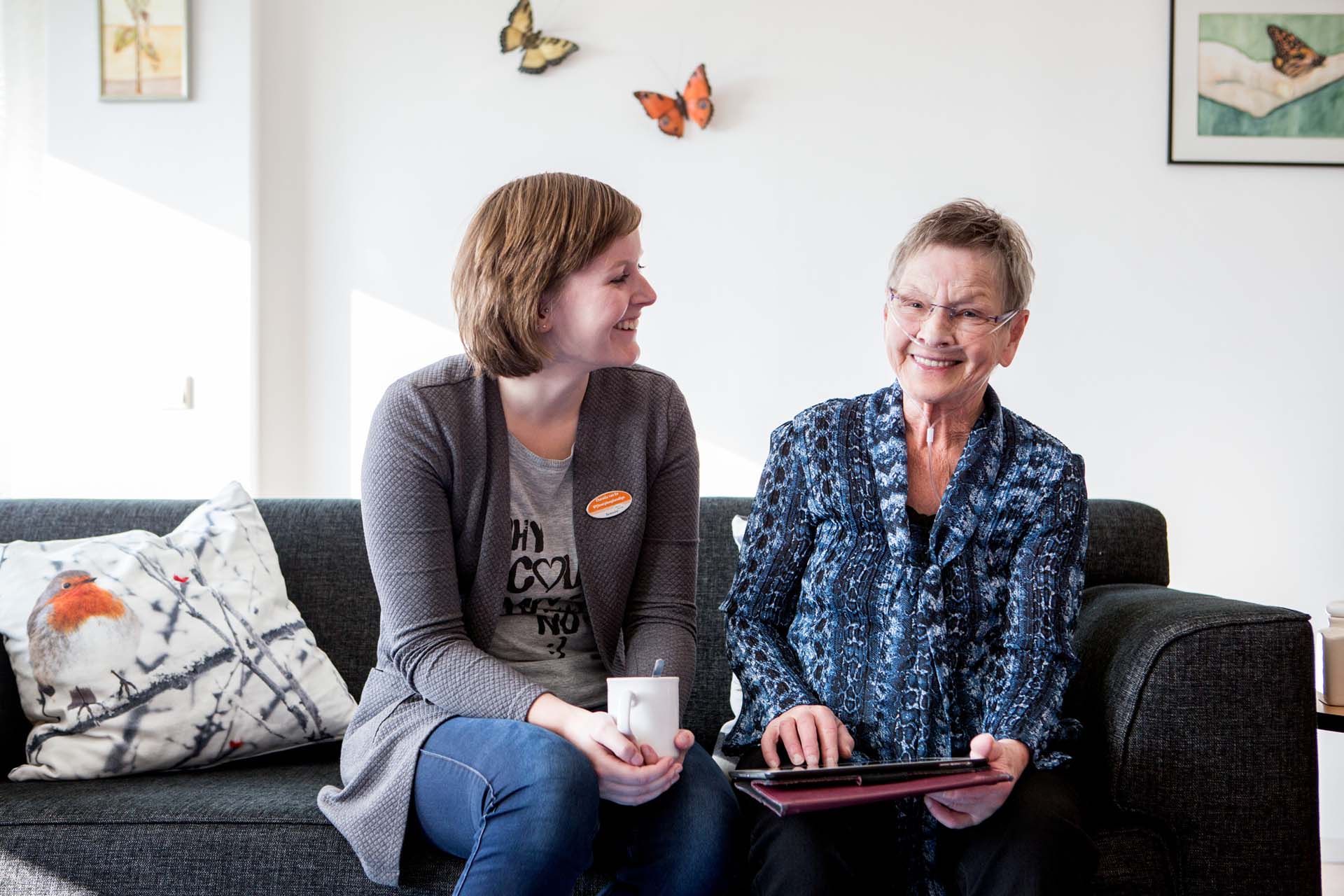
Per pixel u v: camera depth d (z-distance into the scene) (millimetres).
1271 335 2945
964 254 1413
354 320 2959
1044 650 1399
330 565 1932
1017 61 2938
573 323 1346
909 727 1375
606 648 1442
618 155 2955
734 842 1263
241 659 1715
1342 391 2941
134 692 1616
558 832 1146
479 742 1246
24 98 2873
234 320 2854
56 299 2842
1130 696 1430
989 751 1270
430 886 1303
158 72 2852
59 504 1958
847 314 2959
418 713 1349
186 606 1715
